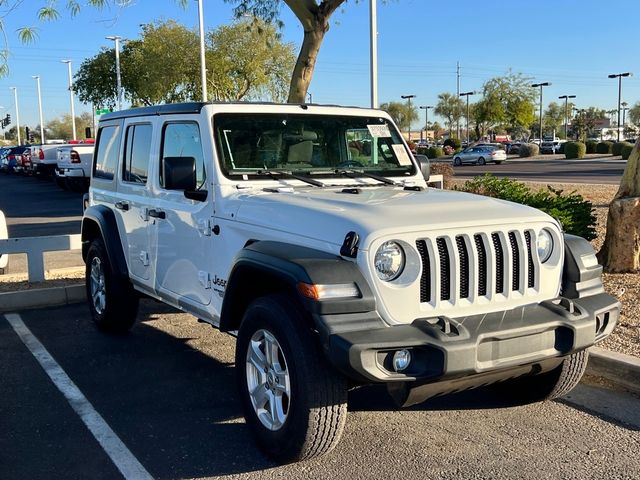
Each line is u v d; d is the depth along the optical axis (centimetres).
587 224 870
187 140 500
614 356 515
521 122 7300
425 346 341
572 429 436
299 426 362
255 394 401
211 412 470
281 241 397
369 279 351
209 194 464
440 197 427
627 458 395
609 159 4788
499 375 380
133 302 634
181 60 3547
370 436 427
